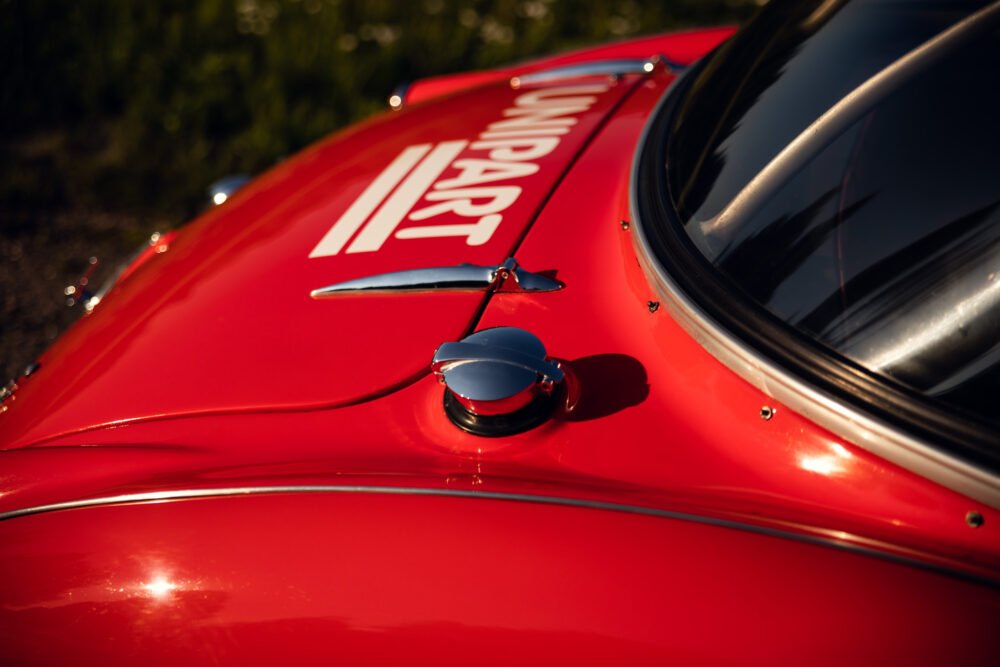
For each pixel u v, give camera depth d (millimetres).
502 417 1138
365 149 1967
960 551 1006
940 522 1019
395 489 1104
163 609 1062
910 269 1075
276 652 1029
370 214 1615
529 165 1701
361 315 1337
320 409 1220
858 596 964
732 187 1279
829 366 1072
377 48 4844
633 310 1285
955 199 1084
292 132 4164
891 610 954
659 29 5125
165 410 1264
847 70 1298
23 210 3730
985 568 992
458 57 4805
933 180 1107
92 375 1371
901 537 1021
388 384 1230
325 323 1338
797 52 1419
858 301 1088
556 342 1255
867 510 1042
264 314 1385
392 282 1363
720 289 1187
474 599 1008
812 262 1135
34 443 1287
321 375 1259
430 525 1063
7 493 1190
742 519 1044
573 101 2020
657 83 2086
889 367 1051
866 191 1145
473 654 994
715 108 1487
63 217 3701
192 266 1595
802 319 1112
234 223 1740
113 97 4508
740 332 1132
